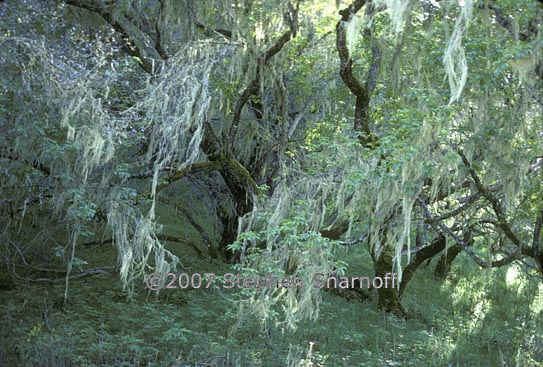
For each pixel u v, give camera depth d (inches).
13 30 384.8
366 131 466.6
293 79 547.2
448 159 356.2
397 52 412.5
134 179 513.7
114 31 461.1
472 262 770.8
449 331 514.3
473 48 343.0
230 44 450.6
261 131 556.4
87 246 560.4
